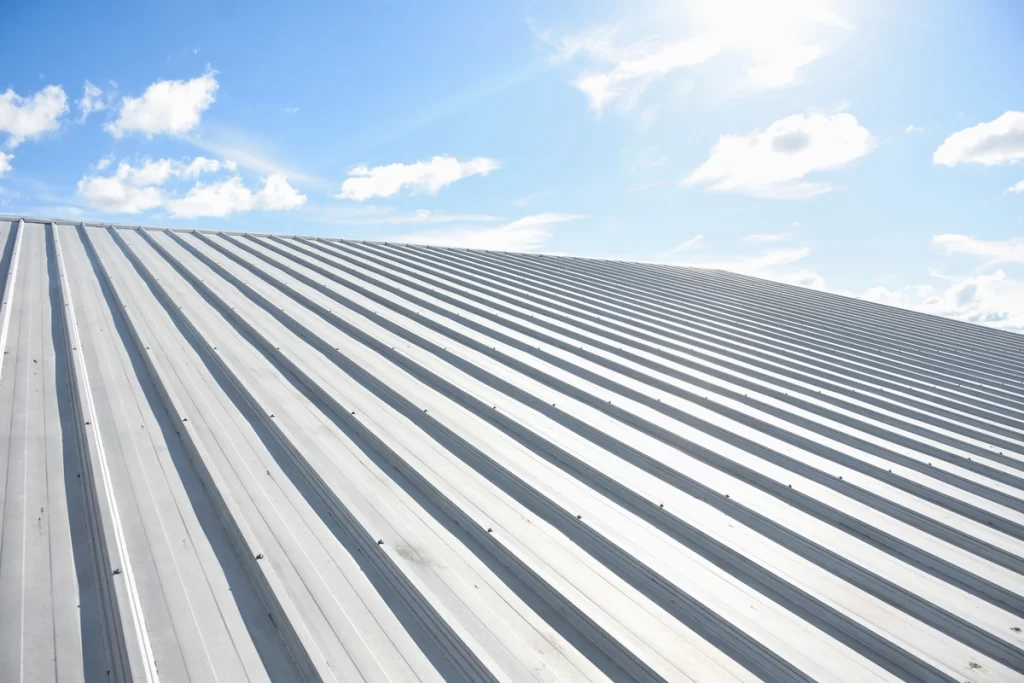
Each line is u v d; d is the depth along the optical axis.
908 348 11.95
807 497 4.50
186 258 10.13
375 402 5.25
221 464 3.88
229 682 2.37
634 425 5.45
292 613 2.71
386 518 3.56
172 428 4.35
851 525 4.27
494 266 14.16
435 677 2.53
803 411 6.70
